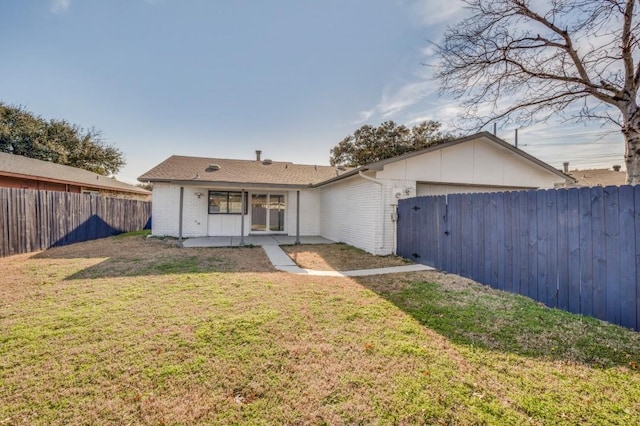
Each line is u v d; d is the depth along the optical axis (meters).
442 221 6.81
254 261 7.75
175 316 3.79
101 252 8.72
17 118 22.19
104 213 12.63
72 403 2.14
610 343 3.10
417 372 2.54
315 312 3.98
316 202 14.62
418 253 7.66
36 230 8.86
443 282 5.68
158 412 2.06
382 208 8.65
